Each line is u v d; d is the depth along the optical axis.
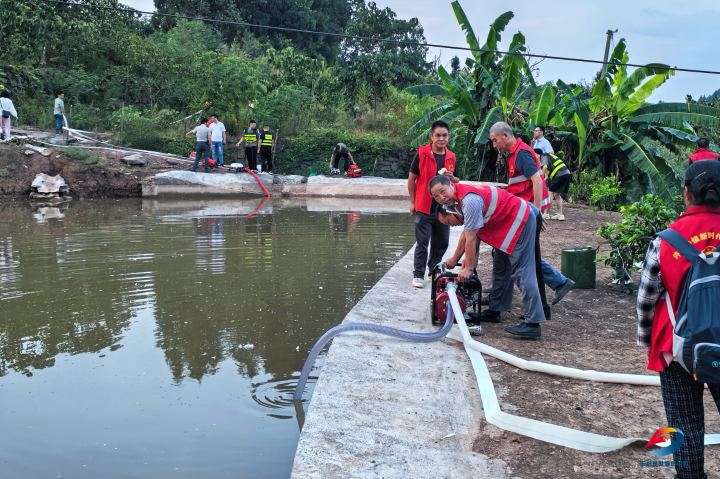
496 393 3.32
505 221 4.15
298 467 2.51
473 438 2.81
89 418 3.35
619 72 16.02
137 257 7.79
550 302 5.39
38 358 4.27
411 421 2.98
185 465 2.86
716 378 1.87
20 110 20.42
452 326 4.49
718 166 2.10
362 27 26.14
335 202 15.95
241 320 5.18
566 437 2.74
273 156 21.08
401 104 25.55
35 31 19.84
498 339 4.32
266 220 11.72
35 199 14.97
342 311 5.49
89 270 7.01
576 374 3.52
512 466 2.54
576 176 16.22
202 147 17.06
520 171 4.92
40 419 3.34
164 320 5.17
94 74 23.61
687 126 15.64
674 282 2.07
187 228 10.40
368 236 9.83
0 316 5.23
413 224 11.38
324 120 24.58
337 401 3.17
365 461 2.58
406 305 5.17
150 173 16.64
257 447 3.04
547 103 15.66
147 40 26.50
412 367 3.72
